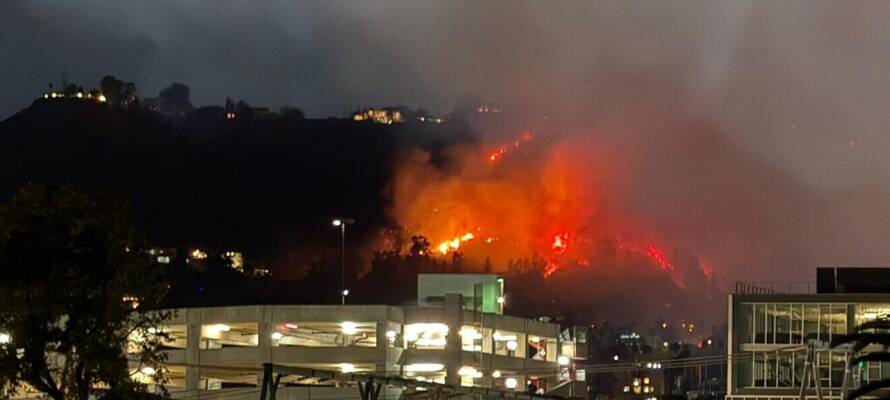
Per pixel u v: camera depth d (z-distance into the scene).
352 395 130.88
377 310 137.62
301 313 136.38
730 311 146.38
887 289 151.25
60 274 59.00
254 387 128.75
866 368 134.38
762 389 142.50
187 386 133.00
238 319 135.50
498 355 145.75
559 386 144.25
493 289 161.50
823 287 153.00
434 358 137.75
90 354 58.94
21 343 58.03
